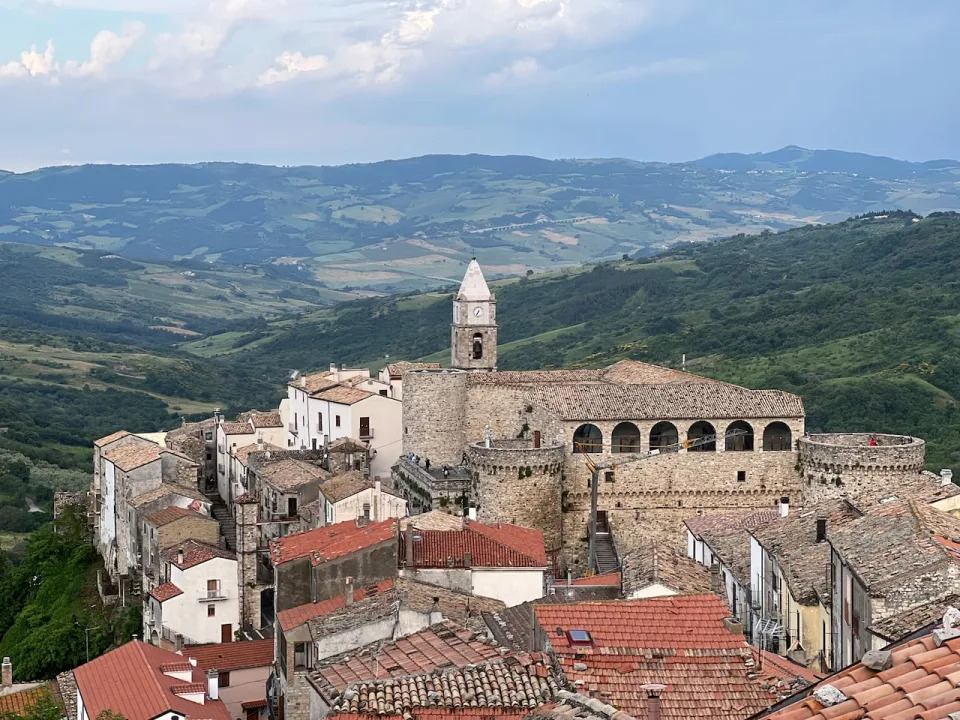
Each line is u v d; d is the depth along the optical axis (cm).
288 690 9119
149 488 16775
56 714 9406
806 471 15075
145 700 8344
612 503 15538
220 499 19888
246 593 13638
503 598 9900
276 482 15738
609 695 5228
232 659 11575
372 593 9425
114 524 17338
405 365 19988
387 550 9806
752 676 5372
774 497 15612
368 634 8431
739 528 11900
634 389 16212
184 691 8794
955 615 3222
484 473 15362
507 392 16475
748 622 9681
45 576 18250
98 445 19125
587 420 15650
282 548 11100
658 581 9612
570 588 10219
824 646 8006
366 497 13725
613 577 10912
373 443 18475
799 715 2964
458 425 16550
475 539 10281
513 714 5206
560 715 4341
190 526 14788
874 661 3059
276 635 9856
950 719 2656
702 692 5262
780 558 8988
